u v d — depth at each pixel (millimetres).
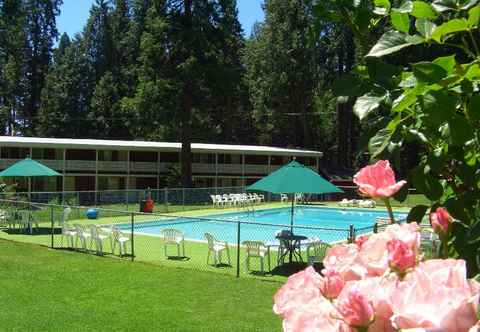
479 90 1960
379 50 1981
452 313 924
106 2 67375
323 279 1211
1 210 22359
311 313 1160
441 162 2039
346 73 2148
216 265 14852
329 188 15508
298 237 15047
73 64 65312
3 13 47062
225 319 9602
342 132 56000
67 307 10266
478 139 1848
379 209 35875
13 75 62375
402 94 1947
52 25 67375
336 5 2340
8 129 64688
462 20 1822
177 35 39500
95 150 42250
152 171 44312
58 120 62656
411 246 1254
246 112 58906
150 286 12156
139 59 41344
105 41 65875
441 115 1752
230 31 42062
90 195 29266
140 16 57344
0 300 10703
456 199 2031
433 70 1716
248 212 33906
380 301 1035
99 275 13258
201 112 42406
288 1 52188
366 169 1591
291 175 15719
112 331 8805
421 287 980
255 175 48125
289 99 54125
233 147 45969
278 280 12930
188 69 38500
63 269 13930
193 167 45469
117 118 60281
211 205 35781
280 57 52406
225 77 40781
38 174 22297
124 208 29766
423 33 1954
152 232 23609
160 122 41125
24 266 14242
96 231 16516
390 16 2158
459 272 1015
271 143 60781
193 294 11453
